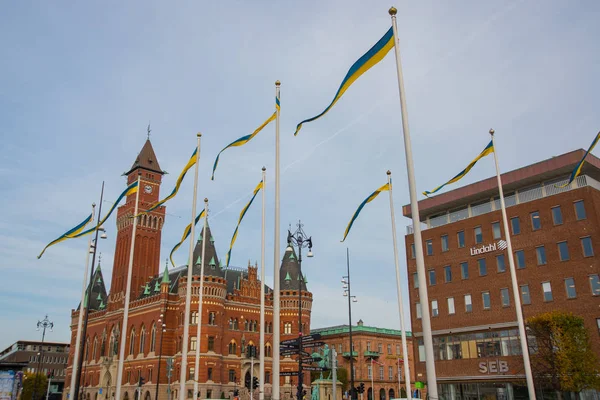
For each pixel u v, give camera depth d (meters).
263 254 46.31
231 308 108.81
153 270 130.88
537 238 61.94
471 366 65.19
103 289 148.62
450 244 71.50
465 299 68.00
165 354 104.25
